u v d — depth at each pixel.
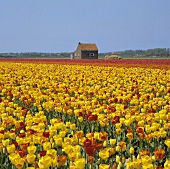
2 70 33.91
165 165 5.75
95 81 21.89
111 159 7.35
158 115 10.13
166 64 43.44
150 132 8.77
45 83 19.95
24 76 28.59
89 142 6.72
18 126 9.21
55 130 8.16
